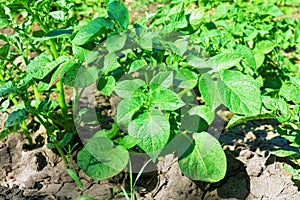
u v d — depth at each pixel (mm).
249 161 681
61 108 712
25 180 689
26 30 686
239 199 662
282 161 689
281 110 627
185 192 658
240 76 617
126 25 654
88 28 618
